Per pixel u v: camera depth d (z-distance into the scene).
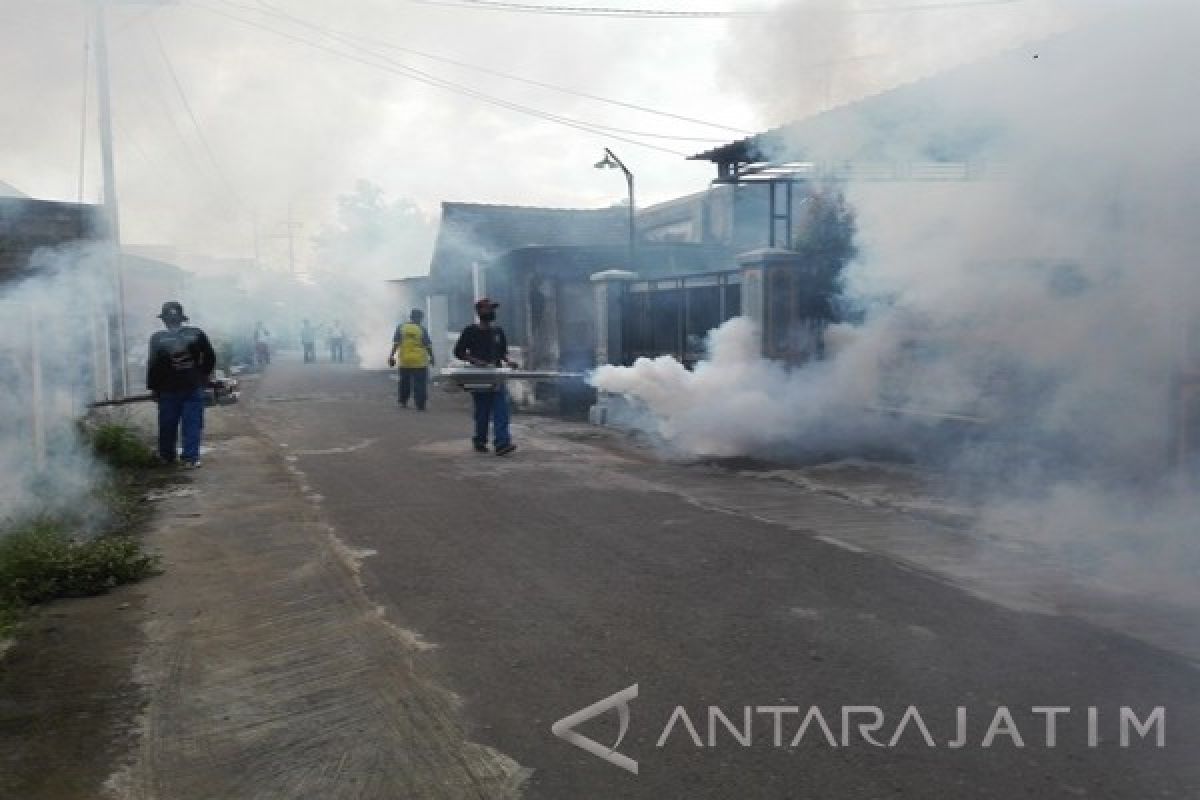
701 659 4.17
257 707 3.77
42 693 3.90
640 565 5.62
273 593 5.20
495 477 8.62
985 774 3.18
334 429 12.39
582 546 6.08
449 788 3.15
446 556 5.89
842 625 4.55
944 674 3.97
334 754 3.38
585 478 8.55
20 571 5.23
